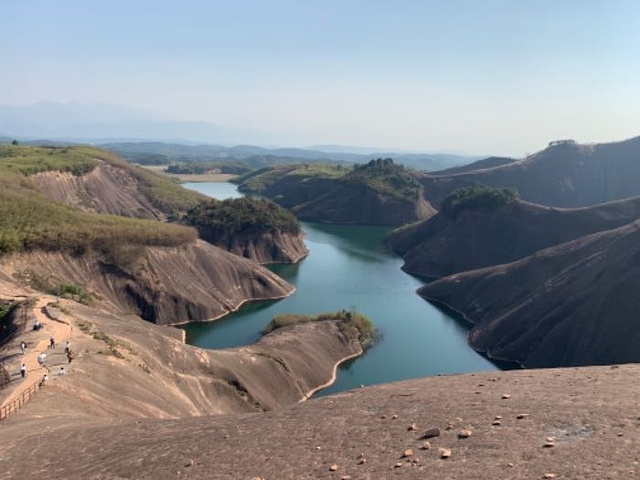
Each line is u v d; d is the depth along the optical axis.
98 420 33.94
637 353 65.81
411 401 24.78
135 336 58.78
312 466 19.31
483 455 17.30
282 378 65.69
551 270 96.69
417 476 16.62
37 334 52.56
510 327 86.19
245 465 20.56
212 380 57.78
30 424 32.59
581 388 23.08
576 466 15.34
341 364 78.56
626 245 82.69
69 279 86.62
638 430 17.19
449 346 87.62
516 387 25.00
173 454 23.53
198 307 99.00
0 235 80.56
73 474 23.44
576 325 75.50
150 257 100.44
